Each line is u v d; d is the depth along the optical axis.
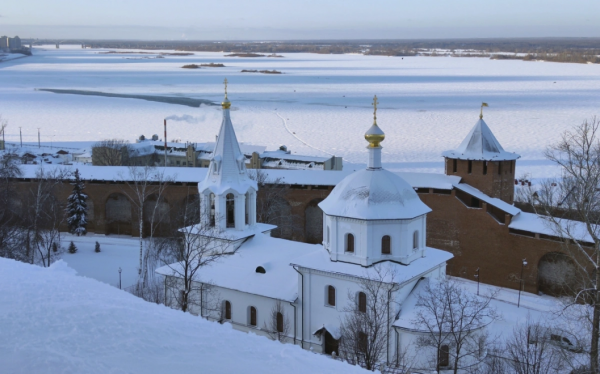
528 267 73.06
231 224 63.66
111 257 84.62
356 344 48.16
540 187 120.56
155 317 25.86
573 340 54.19
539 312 65.94
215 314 59.56
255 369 22.58
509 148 173.38
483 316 49.66
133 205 95.69
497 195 78.25
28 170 97.69
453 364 48.00
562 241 68.06
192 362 21.97
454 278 78.31
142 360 21.27
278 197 90.25
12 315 23.02
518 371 46.44
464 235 78.00
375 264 51.38
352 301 51.53
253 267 59.66
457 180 79.12
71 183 96.94
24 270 31.03
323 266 52.59
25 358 19.50
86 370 19.42
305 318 54.41
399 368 47.81
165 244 83.44
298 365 23.95
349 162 161.25
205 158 153.38
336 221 52.41
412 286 51.78
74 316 23.78
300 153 175.88
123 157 147.00
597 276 46.03
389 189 51.66
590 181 59.47
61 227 98.25
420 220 53.12
